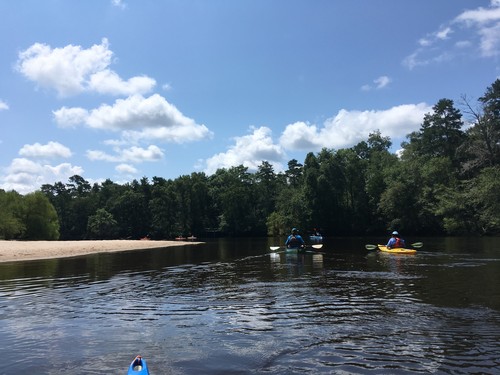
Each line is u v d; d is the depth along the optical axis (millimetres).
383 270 16266
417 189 56844
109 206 104562
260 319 8438
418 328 7473
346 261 20422
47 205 69250
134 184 106312
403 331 7309
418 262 18953
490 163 49469
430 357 5969
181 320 8547
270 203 89188
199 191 94438
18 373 5645
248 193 89438
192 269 18531
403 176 58594
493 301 9727
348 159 69875
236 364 5867
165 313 9273
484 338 6828
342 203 69438
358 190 69562
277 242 50281
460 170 57062
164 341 7047
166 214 91438
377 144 83562
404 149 69125
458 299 10023
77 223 109562
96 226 97312
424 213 55125
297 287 12438
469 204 48438
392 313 8672
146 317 8914
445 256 21953
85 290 12836
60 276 16578
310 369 5613
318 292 11461
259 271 17047
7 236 61344
